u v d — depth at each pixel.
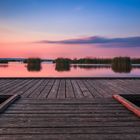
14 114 2.93
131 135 2.16
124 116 2.85
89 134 2.19
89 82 6.85
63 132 2.25
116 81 7.17
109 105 3.50
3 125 2.47
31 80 7.49
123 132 2.24
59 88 5.37
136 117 2.80
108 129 2.34
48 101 3.77
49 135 2.17
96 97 4.14
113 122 2.58
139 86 5.84
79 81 7.17
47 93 4.59
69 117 2.80
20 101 3.75
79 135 2.17
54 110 3.16
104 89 5.23
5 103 3.32
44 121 2.62
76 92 4.74
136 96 4.29
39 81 7.14
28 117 2.79
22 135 2.16
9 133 2.22
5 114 2.93
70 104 3.55
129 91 4.91
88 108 3.29
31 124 2.51
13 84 6.24
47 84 6.23
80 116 2.85
